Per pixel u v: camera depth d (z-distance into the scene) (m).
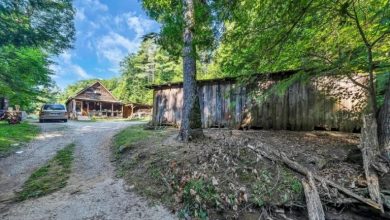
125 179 4.97
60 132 11.18
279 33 4.39
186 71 6.67
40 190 4.55
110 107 36.00
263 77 8.41
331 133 7.44
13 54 11.56
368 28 4.92
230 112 9.56
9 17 9.48
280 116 8.62
